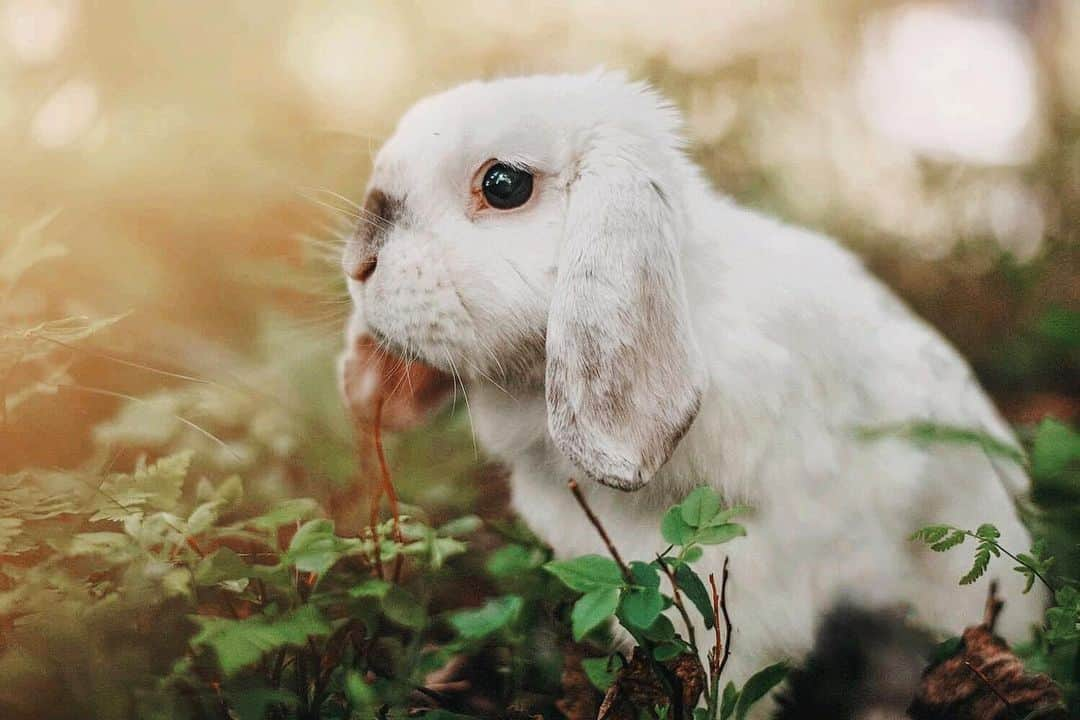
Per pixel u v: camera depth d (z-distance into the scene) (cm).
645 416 42
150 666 38
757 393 43
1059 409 75
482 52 106
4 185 64
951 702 41
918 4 135
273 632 36
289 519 40
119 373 55
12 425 46
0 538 37
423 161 45
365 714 38
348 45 107
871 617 45
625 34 107
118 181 66
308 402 54
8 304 52
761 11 116
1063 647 41
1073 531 47
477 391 48
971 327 90
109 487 40
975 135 130
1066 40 149
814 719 46
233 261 64
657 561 37
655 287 43
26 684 36
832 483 44
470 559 50
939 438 44
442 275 44
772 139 107
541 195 45
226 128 74
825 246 50
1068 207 108
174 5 87
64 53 83
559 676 44
